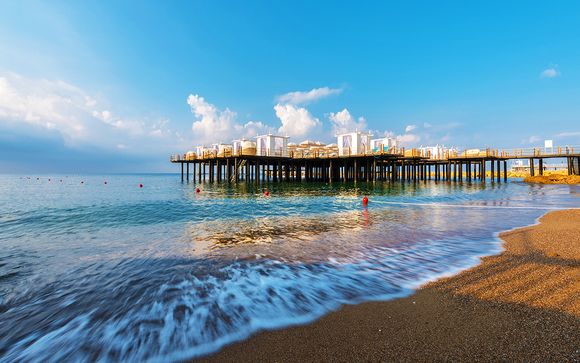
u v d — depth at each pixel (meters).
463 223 10.60
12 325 3.65
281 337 3.24
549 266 5.36
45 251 7.22
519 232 8.70
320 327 3.45
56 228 10.70
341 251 6.86
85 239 8.69
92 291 4.66
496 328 3.28
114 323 3.64
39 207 17.69
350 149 40.06
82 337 3.35
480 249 6.86
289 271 5.45
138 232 9.77
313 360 2.80
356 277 5.10
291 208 16.12
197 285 4.83
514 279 4.77
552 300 3.93
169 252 6.97
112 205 18.58
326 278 5.06
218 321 3.64
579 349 2.81
